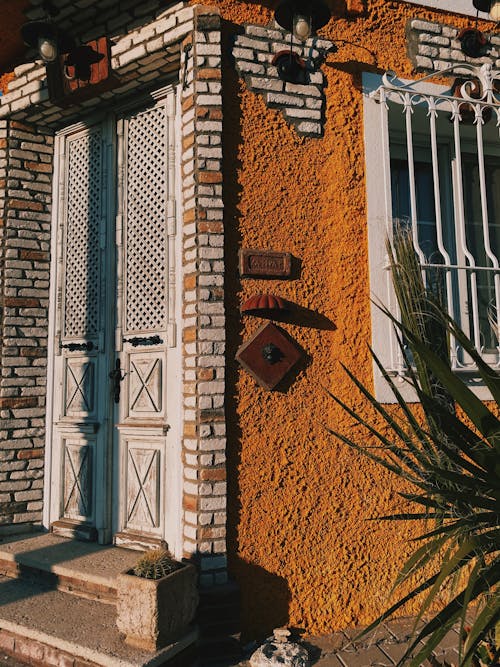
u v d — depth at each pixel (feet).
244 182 12.23
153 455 13.39
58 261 15.80
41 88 14.66
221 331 11.57
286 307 11.89
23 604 11.44
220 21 12.25
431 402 7.54
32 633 10.28
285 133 12.69
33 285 15.57
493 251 15.78
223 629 10.69
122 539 13.55
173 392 13.25
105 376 14.42
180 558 12.39
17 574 13.08
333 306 12.62
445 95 14.15
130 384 14.12
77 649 9.68
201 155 11.80
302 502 11.91
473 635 6.64
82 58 13.64
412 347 8.79
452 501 7.84
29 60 15.42
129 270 14.47
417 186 15.31
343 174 12.99
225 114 12.21
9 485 14.76
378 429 12.51
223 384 11.48
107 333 14.51
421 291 9.28
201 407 11.30
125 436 13.97
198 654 10.53
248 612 11.29
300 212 12.60
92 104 14.87
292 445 12.00
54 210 16.03
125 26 13.53
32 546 13.67
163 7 12.94
